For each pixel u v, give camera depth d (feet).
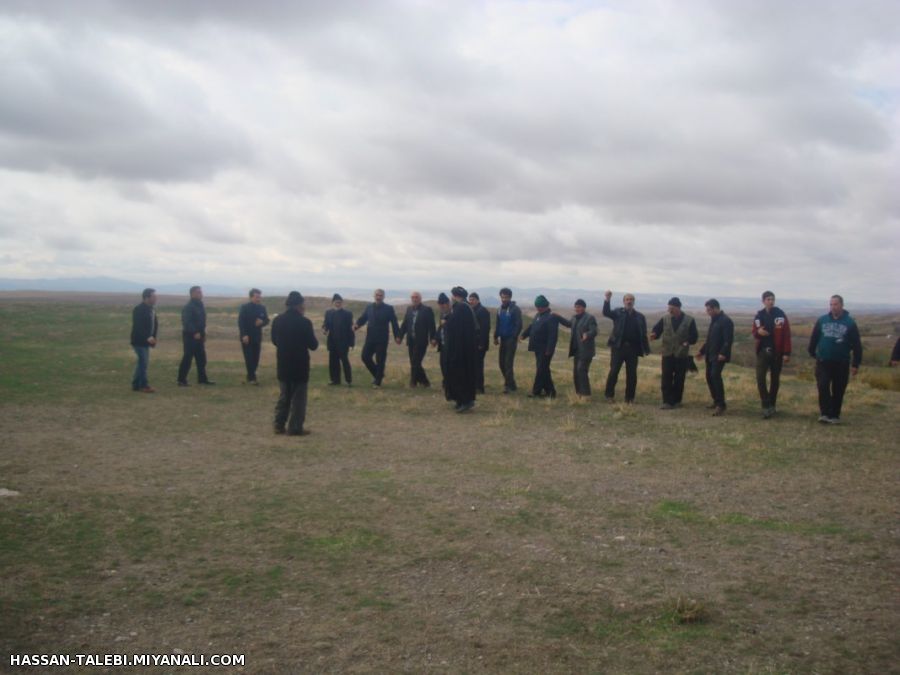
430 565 19.34
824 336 41.75
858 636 15.23
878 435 38.24
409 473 29.40
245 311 55.72
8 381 53.06
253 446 34.24
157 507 24.21
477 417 43.16
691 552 20.44
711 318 45.50
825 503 25.48
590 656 14.42
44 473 28.25
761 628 15.64
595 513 24.12
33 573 18.34
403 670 13.88
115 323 124.47
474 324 44.68
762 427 40.55
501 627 15.70
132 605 16.67
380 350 56.54
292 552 20.22
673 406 47.50
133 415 41.65
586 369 51.52
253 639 15.12
